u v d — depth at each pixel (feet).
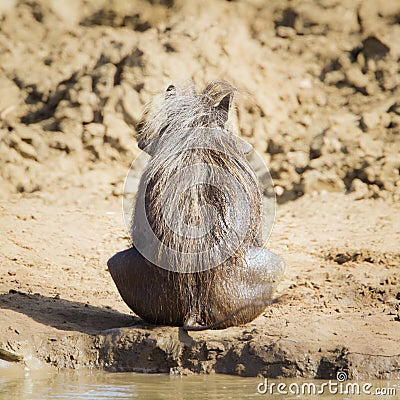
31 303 113.80
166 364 99.35
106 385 93.56
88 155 182.60
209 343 99.04
